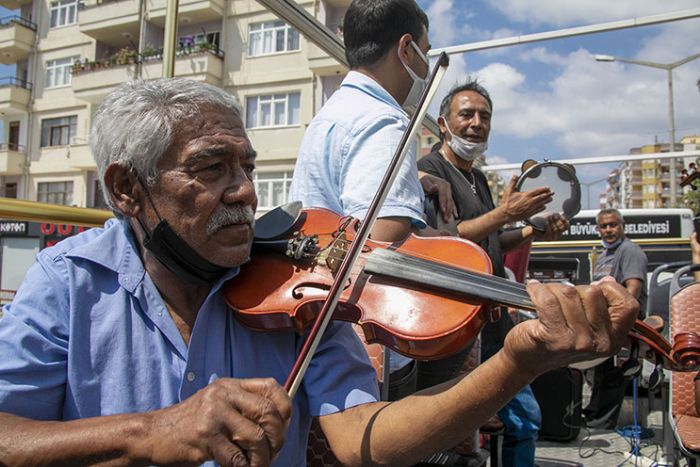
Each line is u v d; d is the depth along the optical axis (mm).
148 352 1215
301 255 1385
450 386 1108
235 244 1219
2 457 971
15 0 28031
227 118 1223
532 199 2250
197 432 916
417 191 1743
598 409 4098
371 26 1938
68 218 1825
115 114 1208
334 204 1808
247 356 1287
